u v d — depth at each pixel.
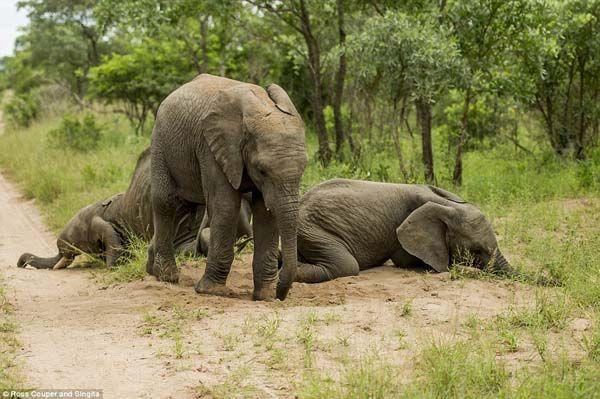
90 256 13.54
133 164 23.92
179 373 6.98
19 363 7.28
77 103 48.22
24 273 12.86
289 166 8.81
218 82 9.96
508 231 13.11
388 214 11.30
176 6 20.53
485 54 17.23
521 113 22.72
